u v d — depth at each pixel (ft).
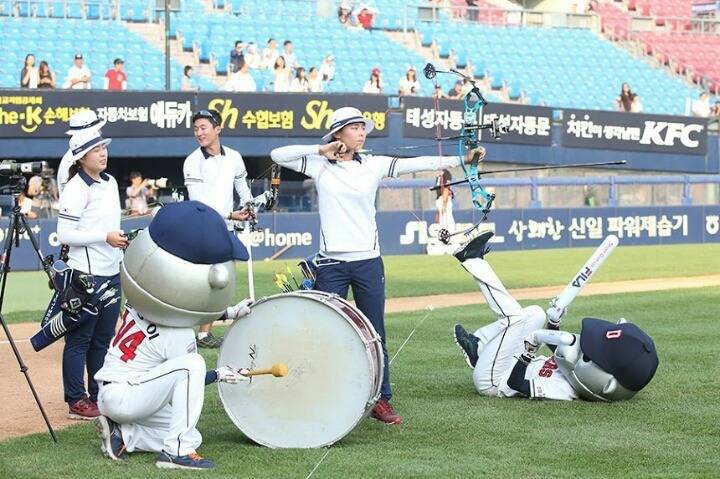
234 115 158.51
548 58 216.54
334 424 41.78
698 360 62.28
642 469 38.24
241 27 196.75
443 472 37.73
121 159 171.32
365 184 47.11
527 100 204.23
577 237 180.24
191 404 38.68
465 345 53.21
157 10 189.98
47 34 183.21
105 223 50.29
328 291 47.37
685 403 49.96
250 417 42.50
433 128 167.12
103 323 50.06
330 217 47.16
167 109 154.51
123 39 186.29
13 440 43.86
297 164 47.52
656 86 220.02
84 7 188.03
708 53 235.40
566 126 181.88
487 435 43.65
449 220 90.53
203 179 62.23
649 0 256.93
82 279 45.32
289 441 42.09
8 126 148.36
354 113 47.01
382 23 210.59
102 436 40.29
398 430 44.75
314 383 41.96
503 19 223.30
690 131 191.11
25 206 142.61
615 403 49.85
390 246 166.09
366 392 41.47
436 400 51.29
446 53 208.33
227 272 38.65
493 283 51.39
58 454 41.06
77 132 49.62
